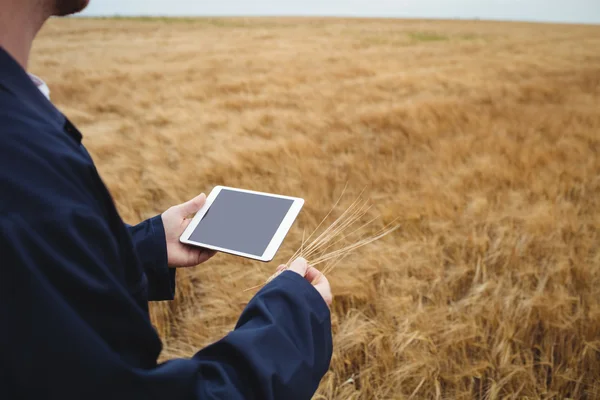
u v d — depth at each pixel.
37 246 0.43
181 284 2.76
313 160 4.73
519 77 11.00
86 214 0.47
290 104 8.04
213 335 2.36
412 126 6.10
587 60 14.25
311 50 17.31
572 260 2.83
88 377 0.44
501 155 4.86
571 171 4.24
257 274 2.65
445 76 10.77
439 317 2.37
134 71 11.79
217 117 6.70
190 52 16.52
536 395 2.01
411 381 2.09
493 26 39.22
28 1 0.50
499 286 2.60
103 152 5.16
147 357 0.53
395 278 2.71
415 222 3.38
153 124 6.77
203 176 4.31
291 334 0.64
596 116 6.48
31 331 0.42
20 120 0.46
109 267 0.50
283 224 1.05
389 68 12.58
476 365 2.15
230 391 0.55
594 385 2.06
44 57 14.75
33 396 0.43
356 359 2.26
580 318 2.36
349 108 7.45
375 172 4.44
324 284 0.81
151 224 0.98
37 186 0.44
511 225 3.27
